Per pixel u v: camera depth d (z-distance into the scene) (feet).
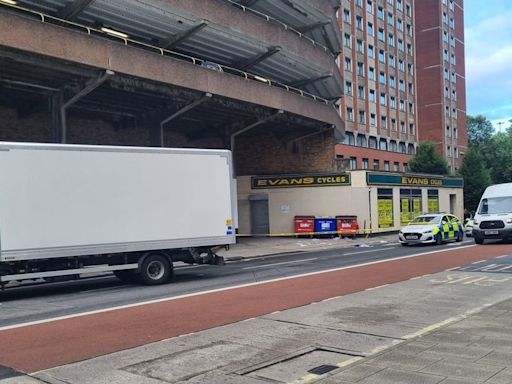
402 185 120.47
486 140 321.11
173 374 18.29
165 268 45.78
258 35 83.92
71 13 67.05
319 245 88.69
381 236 109.40
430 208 132.57
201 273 53.21
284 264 58.75
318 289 37.68
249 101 82.94
